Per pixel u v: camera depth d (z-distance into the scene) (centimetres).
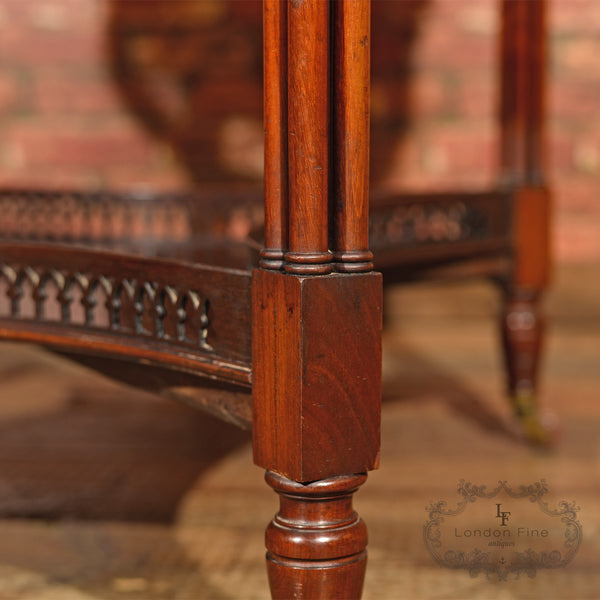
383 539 93
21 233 111
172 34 169
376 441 75
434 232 106
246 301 77
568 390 138
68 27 169
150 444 114
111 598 86
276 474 75
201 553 92
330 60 74
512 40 112
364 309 74
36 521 96
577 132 173
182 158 172
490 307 173
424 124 172
